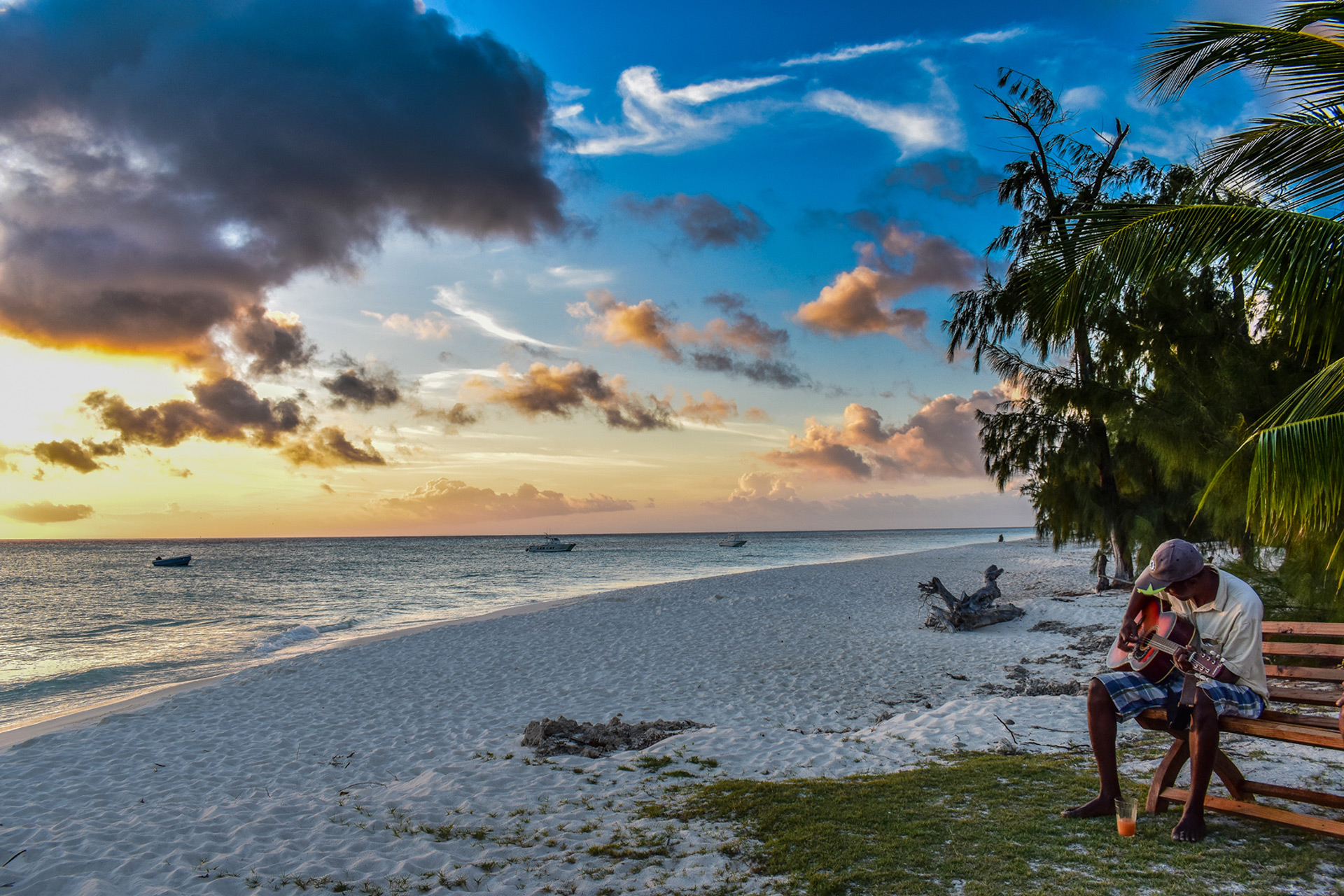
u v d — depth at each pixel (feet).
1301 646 11.44
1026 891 10.11
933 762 18.65
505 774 20.10
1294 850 10.69
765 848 12.72
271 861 14.39
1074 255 21.24
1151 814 12.44
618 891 11.59
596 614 66.44
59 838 16.88
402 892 12.42
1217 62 20.24
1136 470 46.03
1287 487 16.31
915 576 104.12
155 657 58.90
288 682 40.06
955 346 55.77
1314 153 18.69
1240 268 18.52
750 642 48.96
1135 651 12.37
